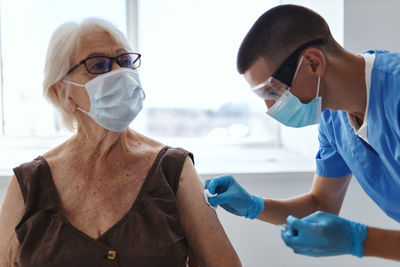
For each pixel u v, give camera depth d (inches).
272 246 81.4
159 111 105.8
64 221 46.9
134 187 49.9
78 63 47.9
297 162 90.4
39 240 46.3
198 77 103.0
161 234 46.7
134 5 92.1
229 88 105.3
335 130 53.5
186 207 50.8
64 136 97.4
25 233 46.9
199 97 104.3
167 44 99.4
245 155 98.3
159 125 109.3
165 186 50.0
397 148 43.1
